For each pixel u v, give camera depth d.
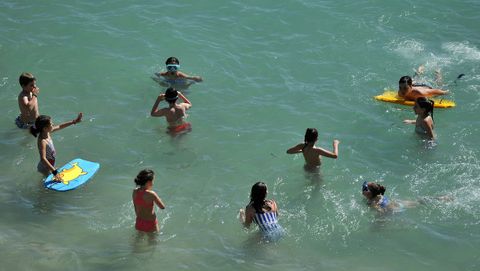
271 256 13.93
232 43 23.55
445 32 24.41
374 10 25.89
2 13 25.12
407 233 14.64
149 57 22.48
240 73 21.75
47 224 14.80
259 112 19.67
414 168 17.05
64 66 21.86
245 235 14.51
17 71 21.48
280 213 15.28
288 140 18.27
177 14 25.50
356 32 24.33
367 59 22.69
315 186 16.31
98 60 22.27
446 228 14.77
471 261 13.80
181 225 14.88
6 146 17.70
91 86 20.81
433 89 20.30
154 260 13.71
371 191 15.38
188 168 17.05
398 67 22.20
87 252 13.90
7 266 13.33
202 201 15.73
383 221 15.00
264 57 22.72
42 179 16.42
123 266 13.49
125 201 15.71
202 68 21.92
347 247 14.25
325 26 24.73
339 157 17.52
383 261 13.84
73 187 15.95
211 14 25.58
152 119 19.23
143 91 20.62
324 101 20.28
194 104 19.98
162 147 17.92
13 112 19.36
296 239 14.44
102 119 19.16
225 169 17.05
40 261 13.54
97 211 15.31
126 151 17.72
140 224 14.44
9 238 14.23
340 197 15.87
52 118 19.03
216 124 19.00
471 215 15.16
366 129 18.91
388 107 20.05
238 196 15.95
